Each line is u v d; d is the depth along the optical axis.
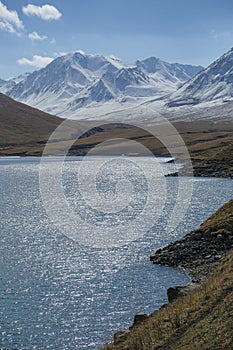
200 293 30.30
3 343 35.31
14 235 72.25
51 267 54.22
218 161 179.00
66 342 35.34
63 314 40.38
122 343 28.72
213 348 21.42
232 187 131.12
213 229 57.81
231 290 27.25
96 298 43.88
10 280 49.41
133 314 40.09
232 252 38.00
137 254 59.34
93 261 56.56
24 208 101.25
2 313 40.72
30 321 39.06
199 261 51.84
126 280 48.72
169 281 47.56
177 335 25.39
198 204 100.31
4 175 187.62
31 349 34.47
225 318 23.50
